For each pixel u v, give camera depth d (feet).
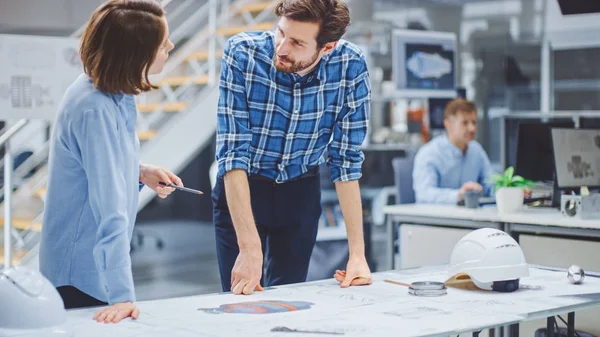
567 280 7.19
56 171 5.78
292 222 7.88
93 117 5.48
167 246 26.07
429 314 5.58
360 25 25.95
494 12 30.45
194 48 20.97
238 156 6.95
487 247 6.59
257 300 6.13
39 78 13.23
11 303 4.51
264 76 6.99
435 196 14.16
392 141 25.86
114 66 5.51
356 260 7.11
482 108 31.07
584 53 28.55
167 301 6.08
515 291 6.61
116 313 5.32
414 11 30.83
